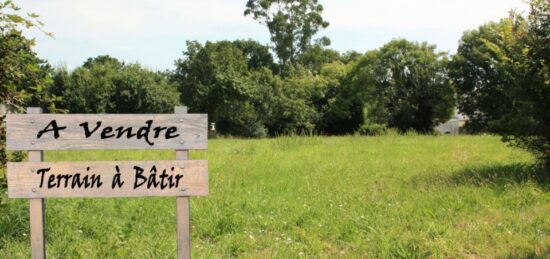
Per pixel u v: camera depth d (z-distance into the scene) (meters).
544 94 9.80
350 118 50.47
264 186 9.66
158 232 6.31
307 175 11.20
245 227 6.55
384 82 50.72
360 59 51.38
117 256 5.15
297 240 6.13
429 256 5.21
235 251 5.71
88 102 39.84
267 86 48.00
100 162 4.18
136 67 42.69
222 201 7.90
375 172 11.59
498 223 6.36
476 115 47.22
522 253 5.27
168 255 5.27
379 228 6.17
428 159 14.05
